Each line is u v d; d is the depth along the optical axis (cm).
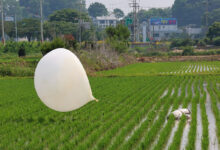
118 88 2867
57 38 5159
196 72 4369
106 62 5459
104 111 1881
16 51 8644
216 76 3788
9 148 1223
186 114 1734
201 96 2427
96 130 1457
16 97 2420
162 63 7094
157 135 1434
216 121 1638
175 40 12094
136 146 1291
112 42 7225
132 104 2067
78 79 1467
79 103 1512
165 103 2064
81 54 5103
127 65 6606
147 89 2772
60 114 1823
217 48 10856
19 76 4319
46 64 1463
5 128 1512
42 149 1233
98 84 3186
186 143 1335
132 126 1552
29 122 1644
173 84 3144
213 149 1266
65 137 1348
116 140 1297
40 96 1518
